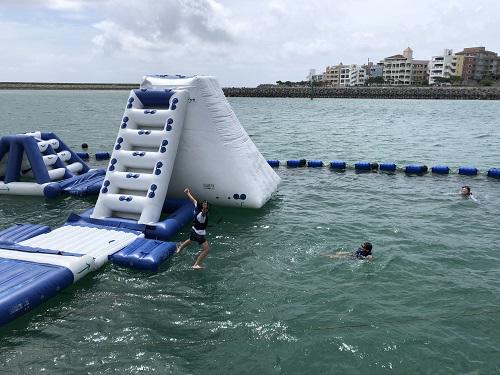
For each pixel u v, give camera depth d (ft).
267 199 49.75
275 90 474.08
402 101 369.50
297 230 40.52
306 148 98.12
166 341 23.41
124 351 22.54
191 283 29.96
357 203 50.37
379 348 22.66
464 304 26.99
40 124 147.13
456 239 38.27
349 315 25.77
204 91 43.75
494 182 61.98
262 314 26.00
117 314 26.00
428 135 122.52
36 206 48.19
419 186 59.21
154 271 31.65
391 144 104.06
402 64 526.57
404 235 39.17
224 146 45.01
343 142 107.96
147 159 41.27
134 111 43.78
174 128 41.93
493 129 136.67
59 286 27.91
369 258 33.60
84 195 51.88
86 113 201.26
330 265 32.65
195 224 32.58
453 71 495.82
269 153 91.35
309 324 24.88
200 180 46.21
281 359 21.89
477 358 21.89
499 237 38.88
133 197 39.86
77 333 24.11
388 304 27.02
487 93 378.73
